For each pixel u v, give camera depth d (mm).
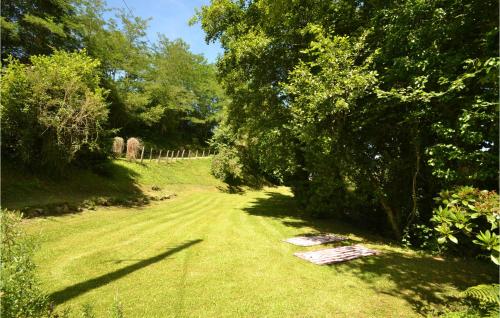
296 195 14727
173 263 6027
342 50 8086
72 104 11016
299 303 4520
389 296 4934
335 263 6582
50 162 11719
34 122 10625
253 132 14906
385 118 8688
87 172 14797
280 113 13000
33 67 10609
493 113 5164
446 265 6809
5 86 9695
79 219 9414
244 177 27547
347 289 5148
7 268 2275
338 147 9969
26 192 10531
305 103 8883
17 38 15039
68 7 17984
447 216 3500
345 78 7590
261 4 11820
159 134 34438
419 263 6855
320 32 8516
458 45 6516
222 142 27078
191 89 38469
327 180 11375
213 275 5473
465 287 5430
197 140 39375
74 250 6488
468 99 5988
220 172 24891
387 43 7598
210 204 16000
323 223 12102
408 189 9789
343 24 10680
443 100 6297
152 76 30469
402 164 9477
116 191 14586
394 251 7984
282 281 5352
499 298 3238
